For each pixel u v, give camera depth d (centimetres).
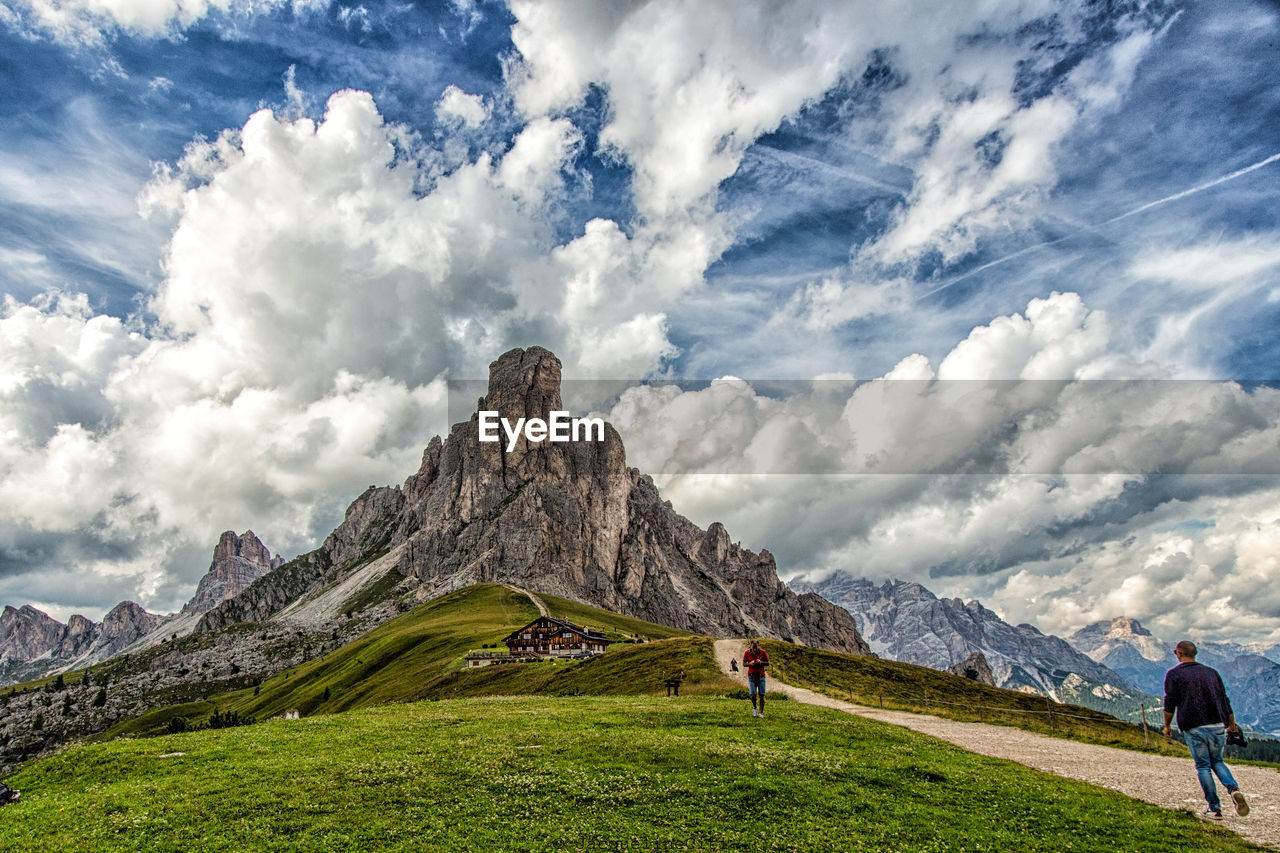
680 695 6362
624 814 2405
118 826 2353
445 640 19638
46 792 2950
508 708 4731
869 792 2672
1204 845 2164
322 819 2350
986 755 3553
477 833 2239
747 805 2498
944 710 5594
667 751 3061
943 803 2608
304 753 3175
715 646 9688
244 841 2208
